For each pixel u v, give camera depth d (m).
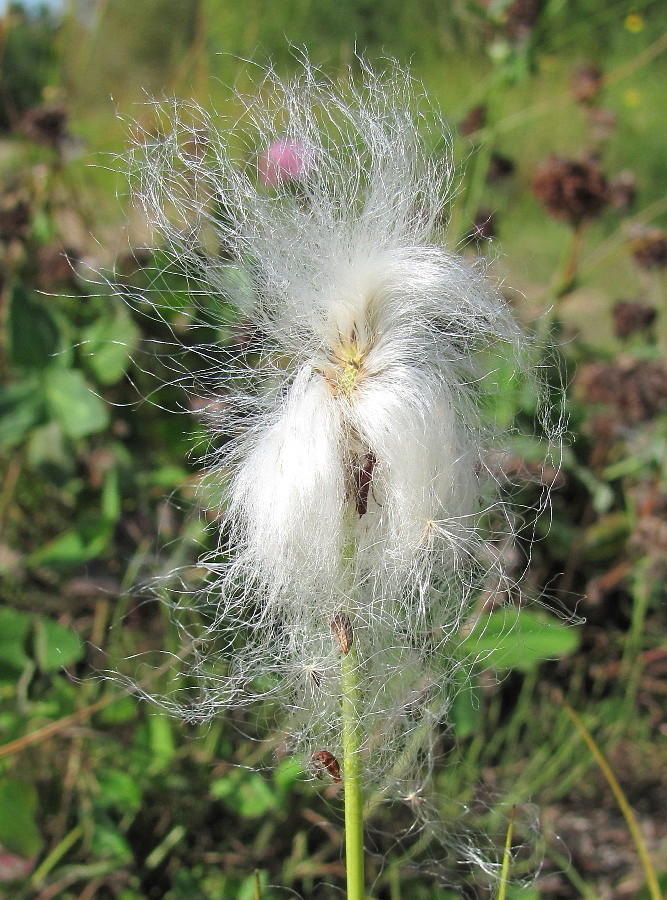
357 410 0.06
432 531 0.06
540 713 0.14
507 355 0.07
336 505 0.06
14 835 0.10
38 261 0.15
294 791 0.11
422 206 0.07
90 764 0.11
